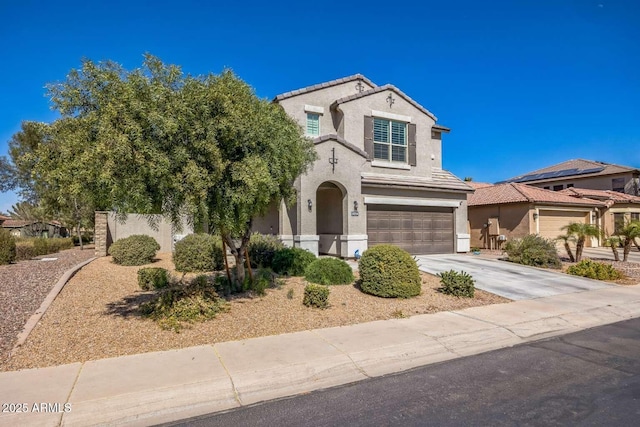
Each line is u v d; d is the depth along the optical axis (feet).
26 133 86.84
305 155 30.76
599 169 111.04
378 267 31.45
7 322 22.84
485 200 79.66
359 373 18.04
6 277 36.11
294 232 50.24
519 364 19.12
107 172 18.67
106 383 15.80
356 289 33.86
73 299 28.68
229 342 20.84
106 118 19.39
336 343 20.92
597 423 13.33
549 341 22.94
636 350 21.21
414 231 60.39
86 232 100.68
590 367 18.66
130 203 20.93
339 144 51.75
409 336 22.34
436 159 70.28
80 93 21.11
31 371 16.92
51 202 75.51
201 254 41.11
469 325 24.86
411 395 15.69
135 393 15.03
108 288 32.91
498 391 15.98
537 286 38.22
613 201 87.40
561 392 15.84
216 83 23.36
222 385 16.01
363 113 58.70
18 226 111.45
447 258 56.70
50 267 43.37
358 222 53.21
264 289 31.53
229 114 22.34
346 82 61.41
